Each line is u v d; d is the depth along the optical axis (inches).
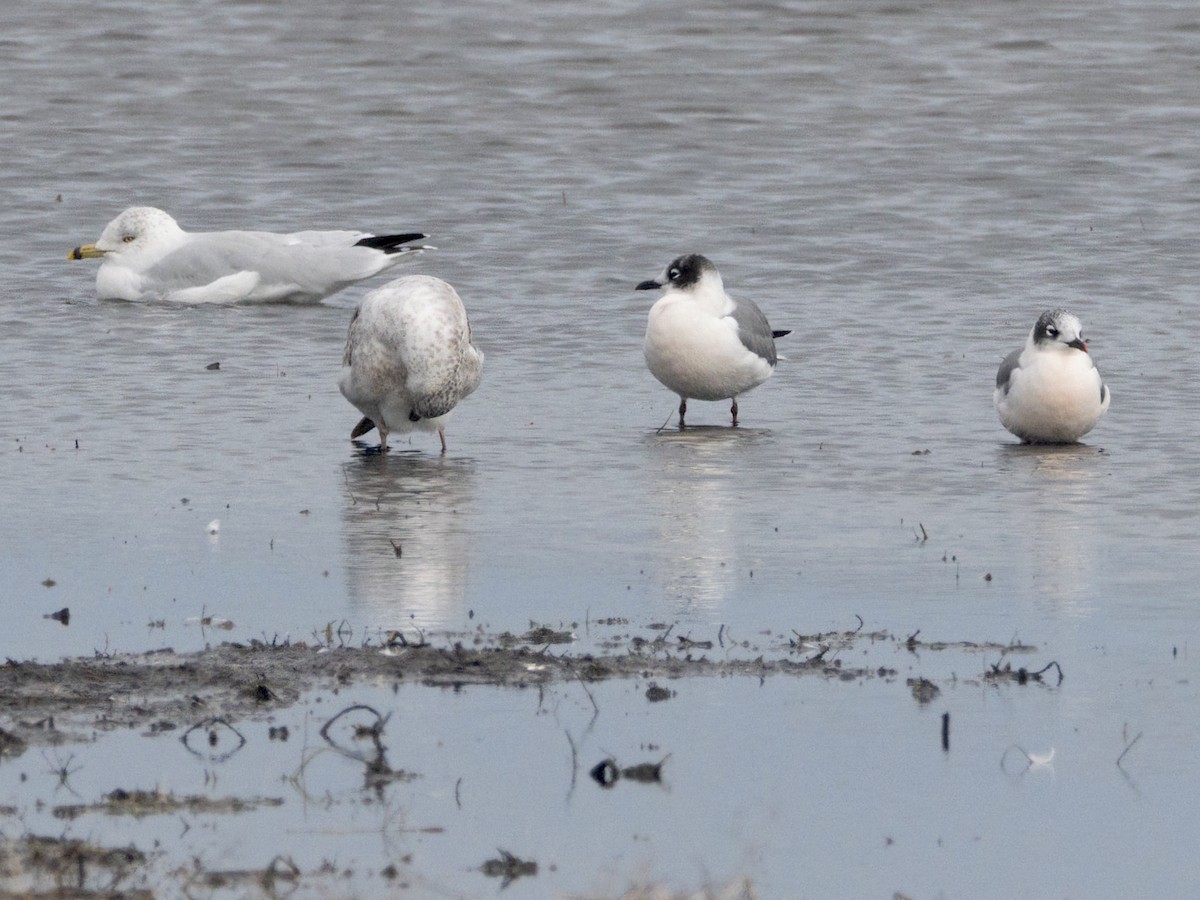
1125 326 844.6
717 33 1509.6
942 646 456.1
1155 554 534.0
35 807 362.0
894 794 375.9
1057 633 466.0
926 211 1079.0
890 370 778.8
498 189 1132.5
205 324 876.6
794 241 1015.0
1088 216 1066.1
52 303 911.7
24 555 530.3
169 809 362.6
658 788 376.8
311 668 433.4
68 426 684.7
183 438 671.1
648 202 1099.9
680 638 458.0
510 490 607.2
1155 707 416.8
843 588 503.5
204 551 534.9
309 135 1251.2
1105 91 1357.0
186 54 1441.9
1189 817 366.9
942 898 334.6
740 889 335.3
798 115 1300.4
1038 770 386.3
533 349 815.7
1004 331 839.7
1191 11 1569.9
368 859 344.2
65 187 1136.2
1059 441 671.1
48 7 1568.7
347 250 943.0
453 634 462.6
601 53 1451.8
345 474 626.2
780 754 392.8
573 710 412.8
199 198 1121.4
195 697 413.1
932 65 1422.2
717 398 709.9
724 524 567.5
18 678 424.8
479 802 369.1
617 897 331.0
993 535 555.2
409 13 1563.7
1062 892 338.3
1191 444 668.1
